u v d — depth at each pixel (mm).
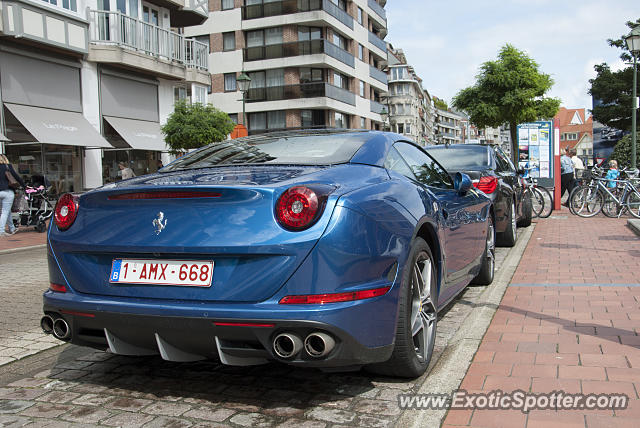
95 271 2930
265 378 3346
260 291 2572
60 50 18484
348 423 2688
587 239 9414
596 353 3510
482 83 39125
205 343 2691
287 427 2664
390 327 2840
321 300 2535
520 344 3752
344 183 2889
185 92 26562
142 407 2959
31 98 17734
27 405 3027
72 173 19453
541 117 38969
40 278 7426
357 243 2650
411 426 2578
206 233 2648
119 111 21453
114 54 20234
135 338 2844
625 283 5699
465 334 4020
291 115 43500
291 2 42125
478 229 5125
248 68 43562
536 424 2547
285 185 2684
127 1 21516
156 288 2758
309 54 42344
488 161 8578
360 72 51000
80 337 3006
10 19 16406
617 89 68125
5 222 13281
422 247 3275
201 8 25953
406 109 93312
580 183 15266
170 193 2740
